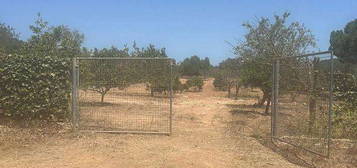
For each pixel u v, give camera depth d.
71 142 9.37
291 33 17.80
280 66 10.05
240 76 18.78
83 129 10.83
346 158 8.27
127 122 12.21
